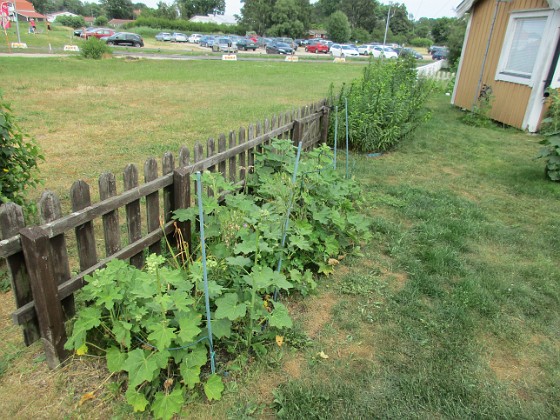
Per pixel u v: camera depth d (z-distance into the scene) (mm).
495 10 10516
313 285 3355
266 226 3293
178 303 2350
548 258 4121
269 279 2680
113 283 2465
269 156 4586
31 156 3846
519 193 5863
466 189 5965
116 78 17938
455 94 13125
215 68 25188
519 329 3088
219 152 4000
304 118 6047
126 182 2930
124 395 2387
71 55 29375
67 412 2283
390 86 7887
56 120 9273
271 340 2844
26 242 2178
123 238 4020
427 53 59875
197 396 2396
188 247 3527
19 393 2375
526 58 9609
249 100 13227
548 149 6258
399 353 2797
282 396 2414
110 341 2596
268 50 48375
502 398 2490
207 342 2547
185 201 3406
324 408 2359
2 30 47719
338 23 80562
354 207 5121
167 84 16688
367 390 2496
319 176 4141
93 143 7551
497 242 4418
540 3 8969
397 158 7395
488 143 8562
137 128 8844
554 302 3424
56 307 2406
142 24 80062
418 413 2361
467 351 2824
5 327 2871
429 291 3451
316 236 3750
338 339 2910
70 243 3914
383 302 3324
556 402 2488
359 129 7262
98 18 92562
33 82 15172
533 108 9219
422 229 4566
